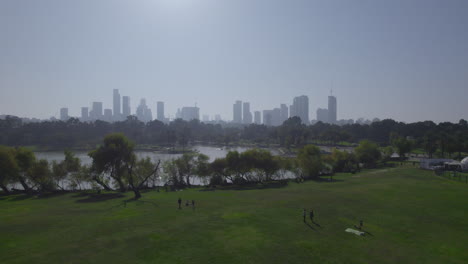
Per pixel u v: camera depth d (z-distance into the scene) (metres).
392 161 114.88
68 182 78.06
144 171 75.25
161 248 27.62
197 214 39.75
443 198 47.09
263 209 41.91
